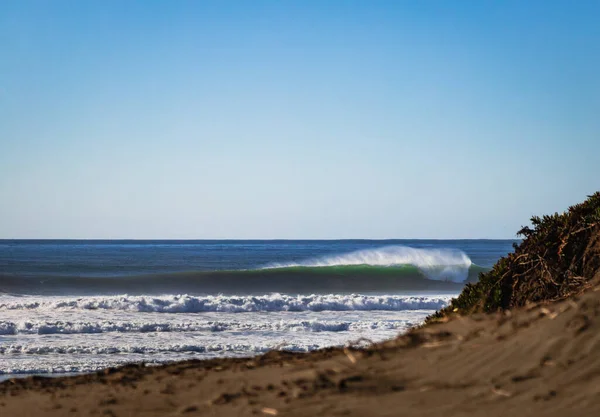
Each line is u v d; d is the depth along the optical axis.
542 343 5.16
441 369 5.50
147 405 6.43
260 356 8.77
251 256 179.00
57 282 66.56
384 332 35.12
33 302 45.19
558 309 5.78
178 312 44.69
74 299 46.31
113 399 6.92
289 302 47.25
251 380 6.74
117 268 116.19
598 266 11.43
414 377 5.53
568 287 11.68
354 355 6.71
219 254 193.88
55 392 7.85
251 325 37.03
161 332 35.19
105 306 45.25
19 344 30.39
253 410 5.47
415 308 48.97
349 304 48.19
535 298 12.22
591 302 5.45
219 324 37.03
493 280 13.13
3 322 35.44
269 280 72.31
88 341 31.75
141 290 65.06
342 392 5.46
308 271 75.38
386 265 79.00
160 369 8.70
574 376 4.50
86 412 6.52
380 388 5.39
